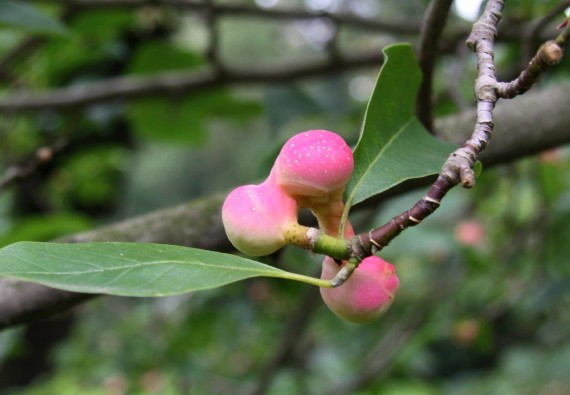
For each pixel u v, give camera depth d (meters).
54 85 0.92
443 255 1.01
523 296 0.99
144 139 1.10
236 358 1.15
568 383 1.05
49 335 1.37
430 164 0.31
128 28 0.93
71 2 0.74
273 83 0.79
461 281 1.00
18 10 0.56
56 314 0.38
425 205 0.26
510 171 0.85
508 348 1.32
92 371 1.31
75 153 1.05
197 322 1.06
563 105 0.42
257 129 3.30
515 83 0.27
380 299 0.28
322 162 0.27
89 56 0.89
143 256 0.26
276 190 0.27
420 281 1.24
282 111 0.84
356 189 0.29
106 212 1.33
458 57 0.54
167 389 1.13
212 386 1.10
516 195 0.95
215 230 0.39
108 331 1.37
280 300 1.07
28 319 0.38
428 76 0.37
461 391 1.25
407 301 1.22
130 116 0.94
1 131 0.99
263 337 1.13
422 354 1.22
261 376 0.80
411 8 0.92
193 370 1.06
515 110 0.42
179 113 0.94
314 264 0.76
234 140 3.44
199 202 0.40
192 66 0.87
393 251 0.74
